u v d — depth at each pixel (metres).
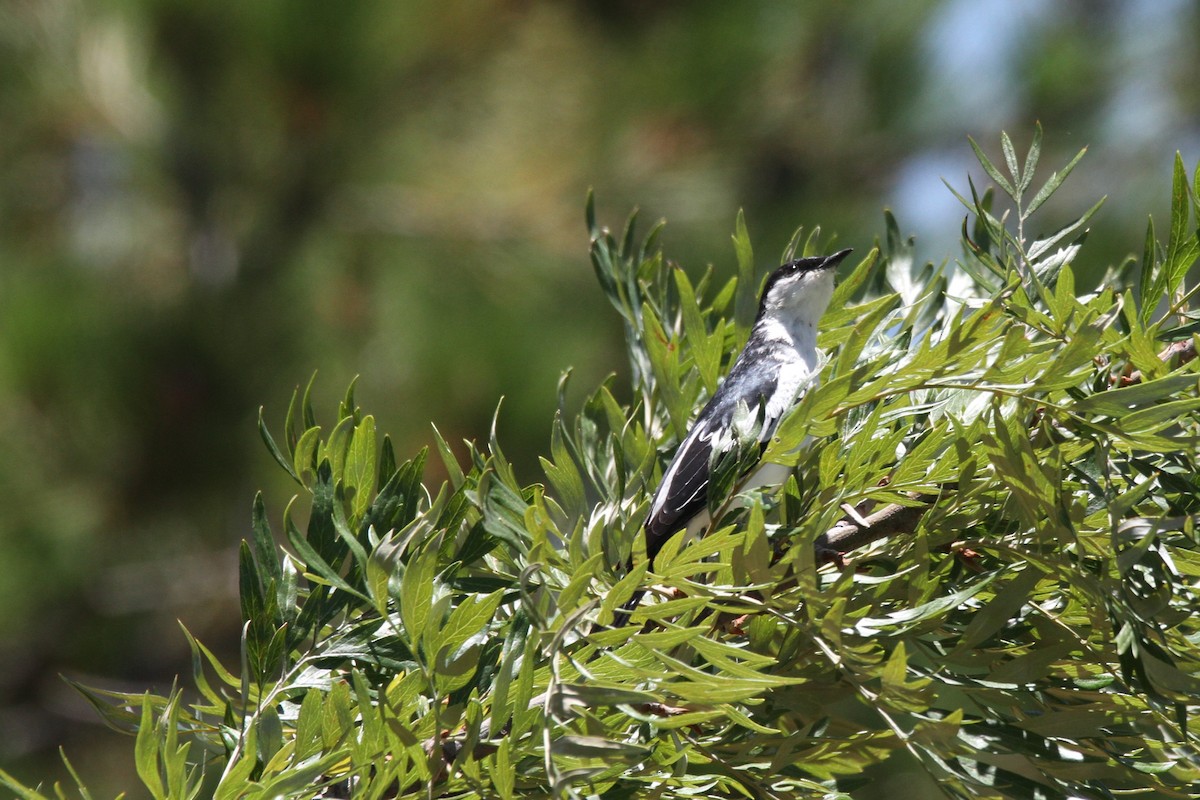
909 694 3.70
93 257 15.23
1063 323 4.31
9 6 14.18
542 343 14.50
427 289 14.91
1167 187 17.81
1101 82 18.39
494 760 3.66
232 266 14.74
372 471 4.37
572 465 4.45
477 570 4.54
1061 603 4.42
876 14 17.09
